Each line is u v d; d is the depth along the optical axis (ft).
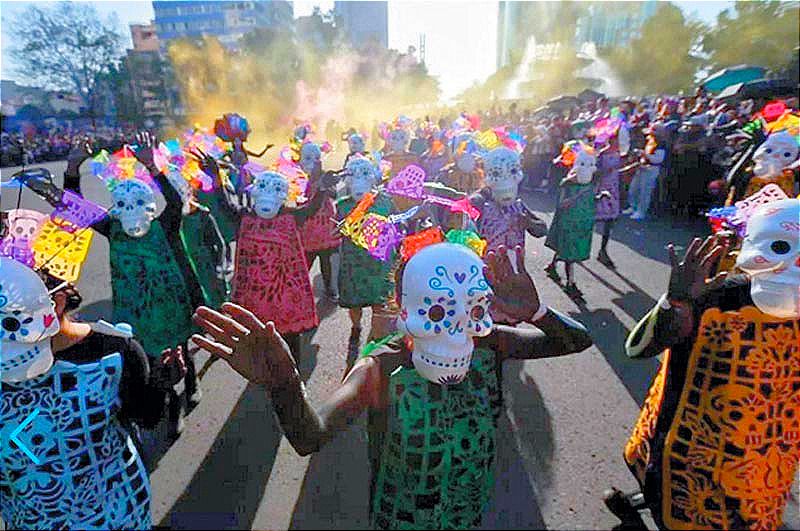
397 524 5.24
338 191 20.22
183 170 13.99
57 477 5.16
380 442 5.29
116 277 10.52
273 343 4.40
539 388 12.14
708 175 27.55
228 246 21.57
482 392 5.44
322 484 9.36
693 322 5.80
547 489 8.97
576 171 17.12
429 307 4.86
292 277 11.52
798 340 5.67
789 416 5.82
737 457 5.71
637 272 20.40
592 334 14.92
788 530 8.11
